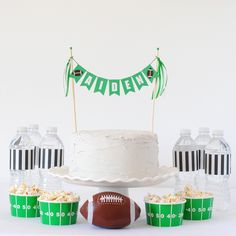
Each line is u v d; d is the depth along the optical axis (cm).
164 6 249
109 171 156
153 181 154
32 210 168
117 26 250
